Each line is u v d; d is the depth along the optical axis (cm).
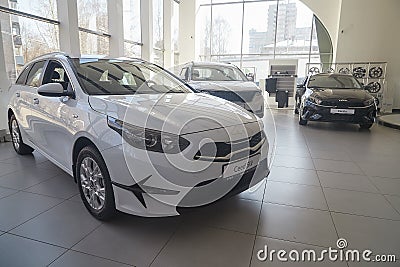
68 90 225
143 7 925
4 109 416
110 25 755
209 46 1481
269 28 1380
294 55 1358
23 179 271
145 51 948
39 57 301
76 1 585
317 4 1036
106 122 181
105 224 193
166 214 169
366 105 530
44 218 201
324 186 265
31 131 286
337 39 951
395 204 229
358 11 908
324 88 600
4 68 419
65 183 262
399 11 878
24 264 155
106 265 155
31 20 522
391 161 346
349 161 344
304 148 407
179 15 1264
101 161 184
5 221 197
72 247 169
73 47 584
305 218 206
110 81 239
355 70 923
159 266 154
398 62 903
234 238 181
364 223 200
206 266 155
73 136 207
